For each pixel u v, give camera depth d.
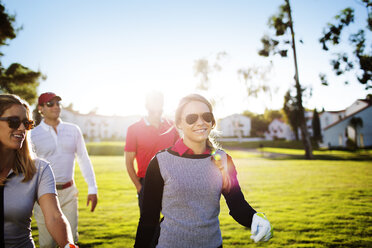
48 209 1.50
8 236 1.43
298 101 27.42
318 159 26.88
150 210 1.68
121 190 9.41
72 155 3.59
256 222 1.61
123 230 4.93
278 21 26.62
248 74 35.34
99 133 90.69
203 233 1.59
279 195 8.20
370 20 20.56
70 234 1.46
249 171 15.02
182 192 1.59
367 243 4.12
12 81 19.12
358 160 24.77
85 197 8.11
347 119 45.91
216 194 1.66
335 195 8.14
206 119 1.73
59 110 3.56
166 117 3.72
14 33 18.64
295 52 27.00
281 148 53.06
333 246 4.01
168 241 1.58
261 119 82.69
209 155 1.74
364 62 20.98
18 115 1.46
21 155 1.50
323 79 22.48
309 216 5.72
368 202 7.12
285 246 4.01
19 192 1.46
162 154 1.72
